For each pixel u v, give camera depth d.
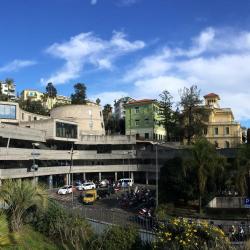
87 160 90.19
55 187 81.88
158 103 103.50
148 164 89.88
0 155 62.84
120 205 56.50
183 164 48.72
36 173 71.94
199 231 15.80
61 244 23.86
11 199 23.45
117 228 22.38
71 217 25.70
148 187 79.88
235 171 48.44
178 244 15.81
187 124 89.50
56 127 81.56
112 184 83.00
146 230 23.39
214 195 49.34
